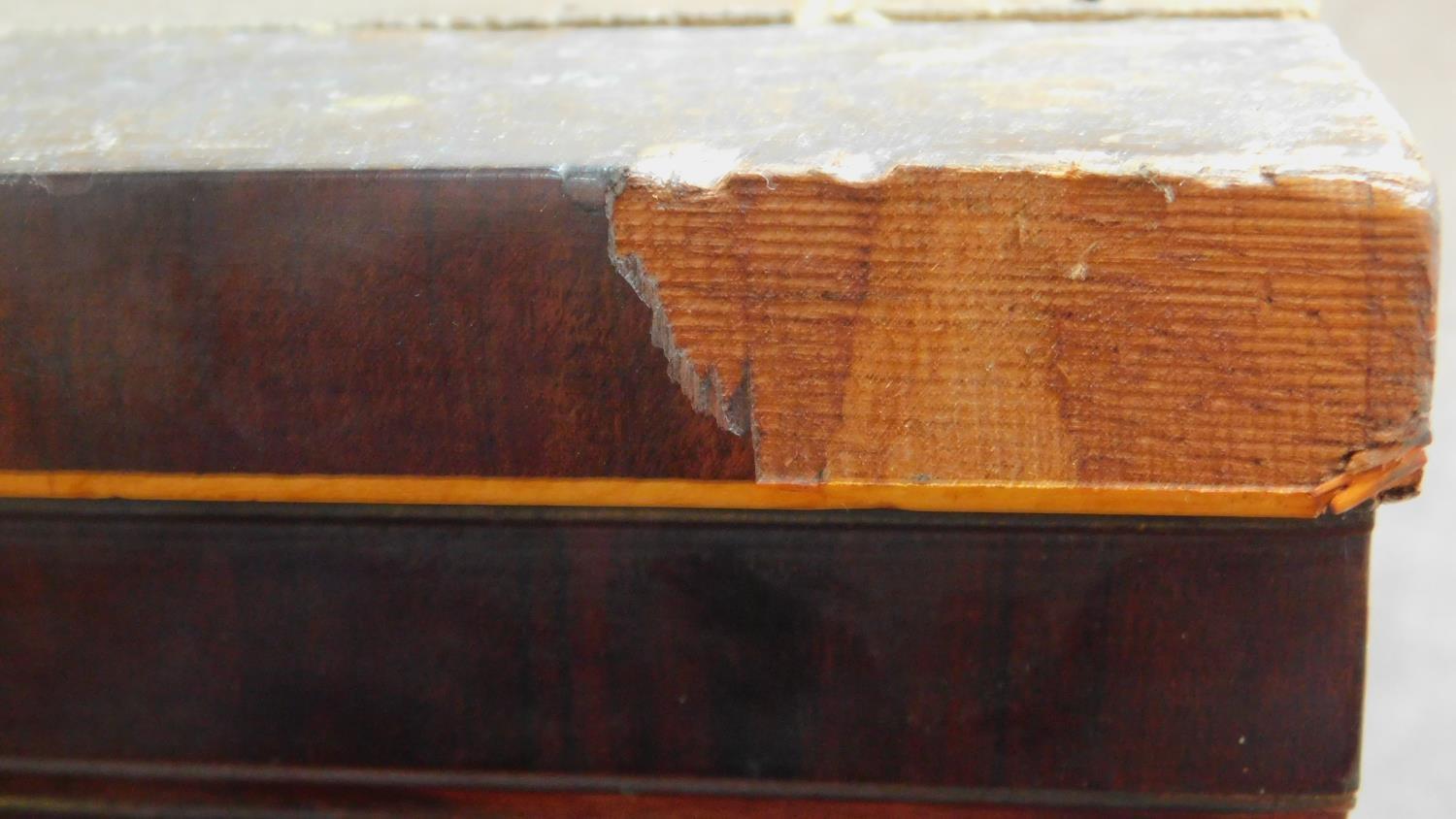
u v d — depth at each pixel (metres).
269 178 0.29
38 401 0.29
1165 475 0.29
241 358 0.29
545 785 0.31
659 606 0.30
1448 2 0.53
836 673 0.30
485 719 0.30
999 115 0.30
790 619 0.30
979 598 0.30
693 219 0.28
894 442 0.29
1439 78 0.53
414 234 0.29
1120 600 0.29
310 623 0.30
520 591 0.30
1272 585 0.29
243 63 0.34
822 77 0.32
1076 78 0.32
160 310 0.29
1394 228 0.28
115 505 0.30
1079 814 0.30
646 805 0.31
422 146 0.29
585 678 0.30
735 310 0.29
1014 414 0.29
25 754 0.31
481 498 0.30
